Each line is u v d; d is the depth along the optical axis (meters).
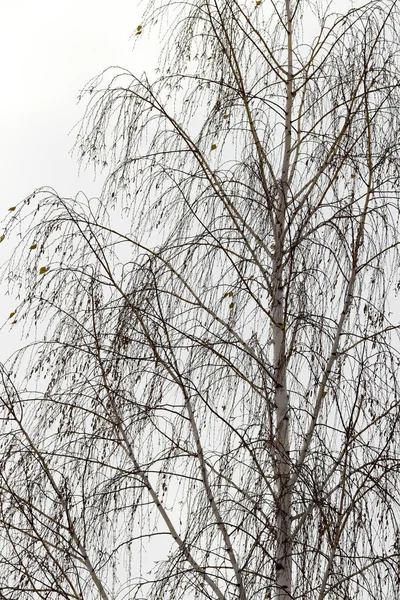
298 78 9.48
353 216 8.83
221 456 8.38
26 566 8.20
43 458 8.38
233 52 9.30
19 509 8.24
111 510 8.31
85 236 8.68
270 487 8.21
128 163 9.05
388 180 8.88
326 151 9.20
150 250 8.72
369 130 8.84
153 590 8.01
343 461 8.42
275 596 8.16
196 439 8.39
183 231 8.95
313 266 8.89
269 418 8.45
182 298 8.62
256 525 8.20
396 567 7.92
